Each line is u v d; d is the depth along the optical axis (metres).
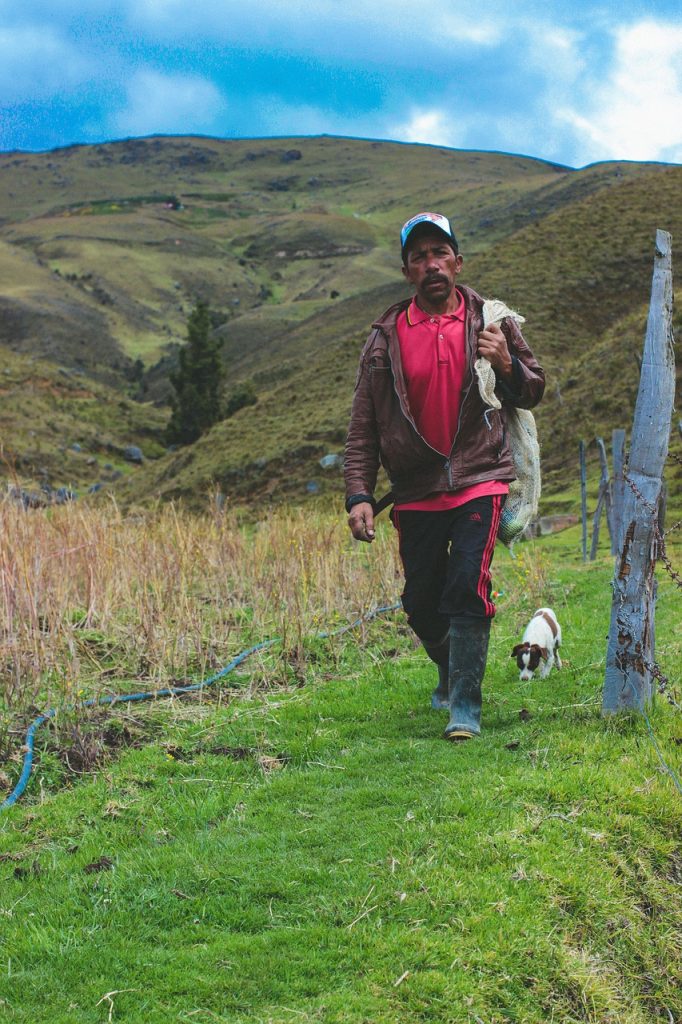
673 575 5.30
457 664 5.44
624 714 5.34
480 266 58.41
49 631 7.69
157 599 7.97
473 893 3.77
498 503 5.46
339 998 3.30
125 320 165.50
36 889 4.16
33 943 3.70
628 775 4.67
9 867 4.38
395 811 4.53
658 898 4.02
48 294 162.25
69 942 3.72
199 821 4.78
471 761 5.06
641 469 5.33
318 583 8.92
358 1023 3.19
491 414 5.45
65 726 5.99
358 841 4.28
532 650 7.14
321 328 111.19
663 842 4.28
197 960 3.54
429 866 3.96
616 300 52.03
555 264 55.88
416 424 5.42
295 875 4.05
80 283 183.12
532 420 5.74
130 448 69.75
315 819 4.61
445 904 3.74
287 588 8.61
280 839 4.41
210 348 76.50
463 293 5.54
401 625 9.12
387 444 5.49
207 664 7.64
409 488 5.53
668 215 58.47
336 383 52.94
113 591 8.87
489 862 3.98
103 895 4.05
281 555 9.72
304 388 54.38
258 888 3.98
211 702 6.84
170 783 5.28
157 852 4.39
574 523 22.22
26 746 5.71
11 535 7.98
